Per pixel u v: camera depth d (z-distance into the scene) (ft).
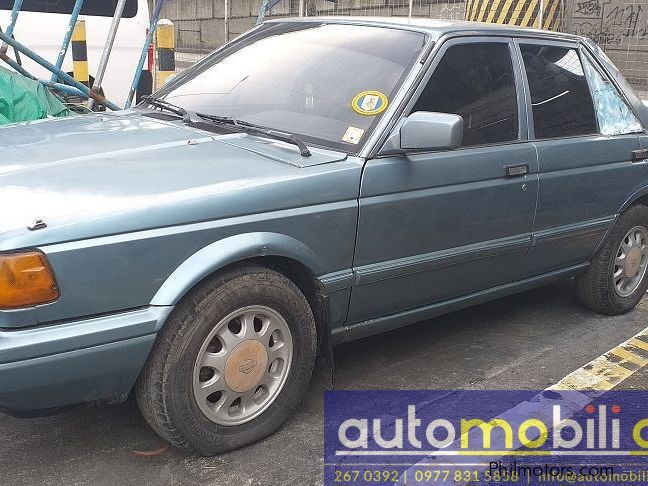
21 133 11.07
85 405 8.61
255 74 12.48
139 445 9.70
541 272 13.75
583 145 13.42
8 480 8.84
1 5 23.95
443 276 11.62
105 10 26.55
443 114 10.19
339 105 11.16
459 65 11.75
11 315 7.63
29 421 10.18
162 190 8.70
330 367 10.48
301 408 10.83
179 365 8.63
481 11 31.07
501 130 12.18
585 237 13.96
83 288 7.96
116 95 27.73
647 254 15.57
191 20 55.21
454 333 13.99
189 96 12.73
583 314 15.37
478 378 12.14
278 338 9.74
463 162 11.29
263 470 9.27
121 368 8.34
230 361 9.16
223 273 9.02
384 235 10.47
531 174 12.42
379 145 10.37
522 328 14.43
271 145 10.60
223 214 8.81
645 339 14.12
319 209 9.65
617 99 14.69
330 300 10.16
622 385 12.10
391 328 11.50
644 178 14.76
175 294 8.45
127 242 8.13
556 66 13.56
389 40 11.96
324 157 10.18
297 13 42.65
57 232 7.77
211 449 9.31
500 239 12.27
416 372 12.25
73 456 9.40
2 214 8.02
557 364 12.82
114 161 9.55
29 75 18.81
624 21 35.29
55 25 25.08
